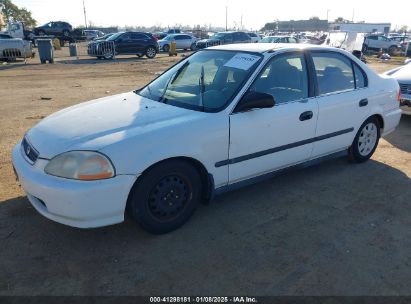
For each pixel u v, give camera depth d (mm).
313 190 4348
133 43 24203
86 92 11133
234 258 3096
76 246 3238
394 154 5629
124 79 14320
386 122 5215
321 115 4277
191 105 3693
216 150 3473
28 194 3240
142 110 3629
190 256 3119
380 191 4348
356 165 5129
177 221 3439
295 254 3156
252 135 3686
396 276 2896
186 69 4336
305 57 4238
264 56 3898
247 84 3670
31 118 7664
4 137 6273
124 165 2967
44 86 12289
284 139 3986
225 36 28797
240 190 4324
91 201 2896
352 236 3428
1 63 20219
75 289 2742
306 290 2744
